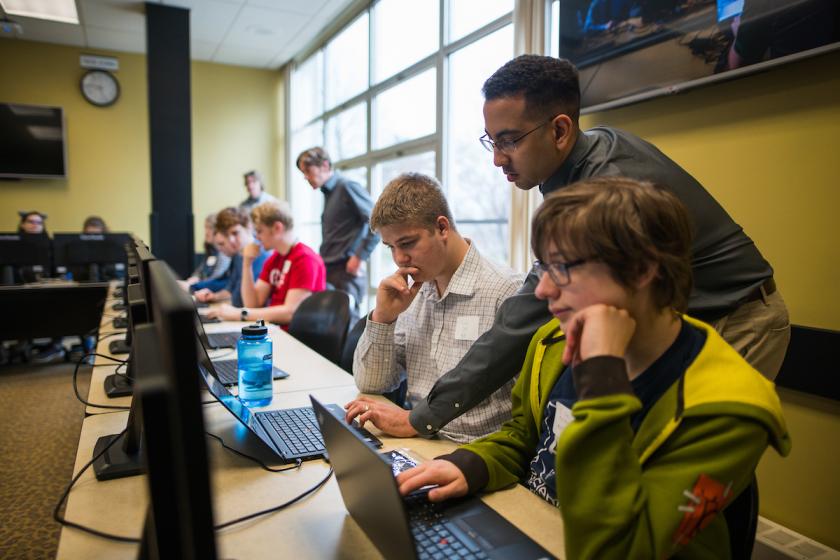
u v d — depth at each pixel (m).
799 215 1.72
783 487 1.79
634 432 0.74
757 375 0.73
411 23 4.25
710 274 1.16
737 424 0.67
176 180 5.10
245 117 6.97
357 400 1.28
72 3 4.94
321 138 6.11
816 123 1.66
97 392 1.52
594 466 0.65
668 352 0.76
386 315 1.44
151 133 5.00
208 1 4.89
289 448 1.11
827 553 1.62
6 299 4.14
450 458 0.94
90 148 6.28
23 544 1.81
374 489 0.68
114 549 0.77
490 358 1.13
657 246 0.67
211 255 4.73
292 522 0.85
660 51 2.03
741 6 1.75
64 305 4.29
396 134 4.56
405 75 4.32
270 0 4.88
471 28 3.58
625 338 0.68
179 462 0.48
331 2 4.94
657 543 0.64
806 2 1.59
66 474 2.35
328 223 3.87
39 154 6.01
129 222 6.49
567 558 0.67
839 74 1.59
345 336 2.22
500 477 0.95
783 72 1.73
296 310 2.55
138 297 0.90
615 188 0.69
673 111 2.09
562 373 0.96
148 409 0.51
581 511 0.65
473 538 0.77
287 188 7.05
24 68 5.97
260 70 7.01
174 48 5.03
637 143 1.19
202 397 0.47
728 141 1.90
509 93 1.12
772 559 1.66
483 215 3.69
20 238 4.82
